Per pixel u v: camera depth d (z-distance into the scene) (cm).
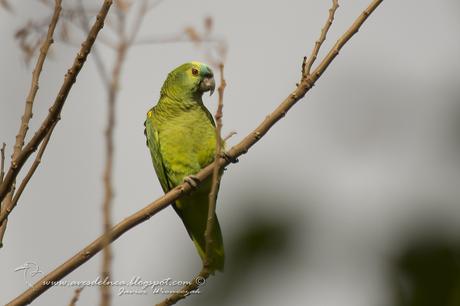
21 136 755
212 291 1072
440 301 1053
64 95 730
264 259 1107
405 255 1082
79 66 718
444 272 1055
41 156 742
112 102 491
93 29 705
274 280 1079
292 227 1116
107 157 489
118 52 509
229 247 1109
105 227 488
